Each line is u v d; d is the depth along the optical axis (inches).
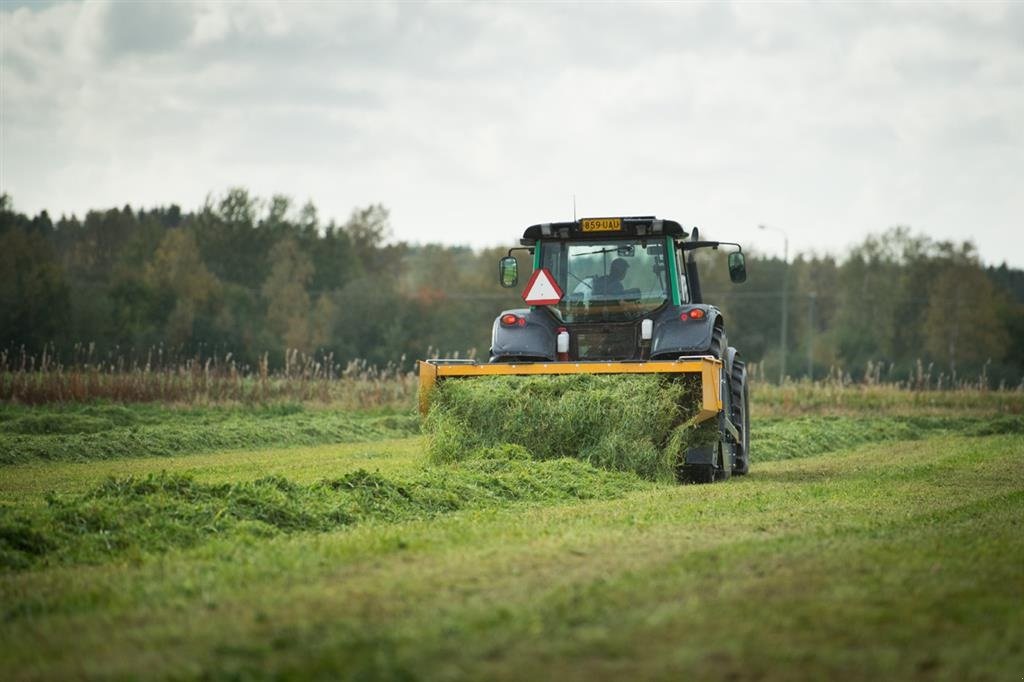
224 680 428.8
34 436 1738.4
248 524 815.1
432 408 1358.3
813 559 660.7
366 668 432.5
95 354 5762.8
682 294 1496.1
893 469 1519.4
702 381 1309.1
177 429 1904.5
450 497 997.8
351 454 1729.8
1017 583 603.8
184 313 6127.0
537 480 1137.4
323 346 6766.7
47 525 761.6
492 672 432.1
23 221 6815.9
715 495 1100.5
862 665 447.5
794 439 2081.7
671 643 471.8
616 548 708.7
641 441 1294.3
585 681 422.9
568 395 1317.7
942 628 504.7
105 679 434.9
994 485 1228.5
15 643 497.4
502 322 1440.7
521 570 629.6
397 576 618.8
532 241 1482.5
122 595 583.5
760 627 496.4
